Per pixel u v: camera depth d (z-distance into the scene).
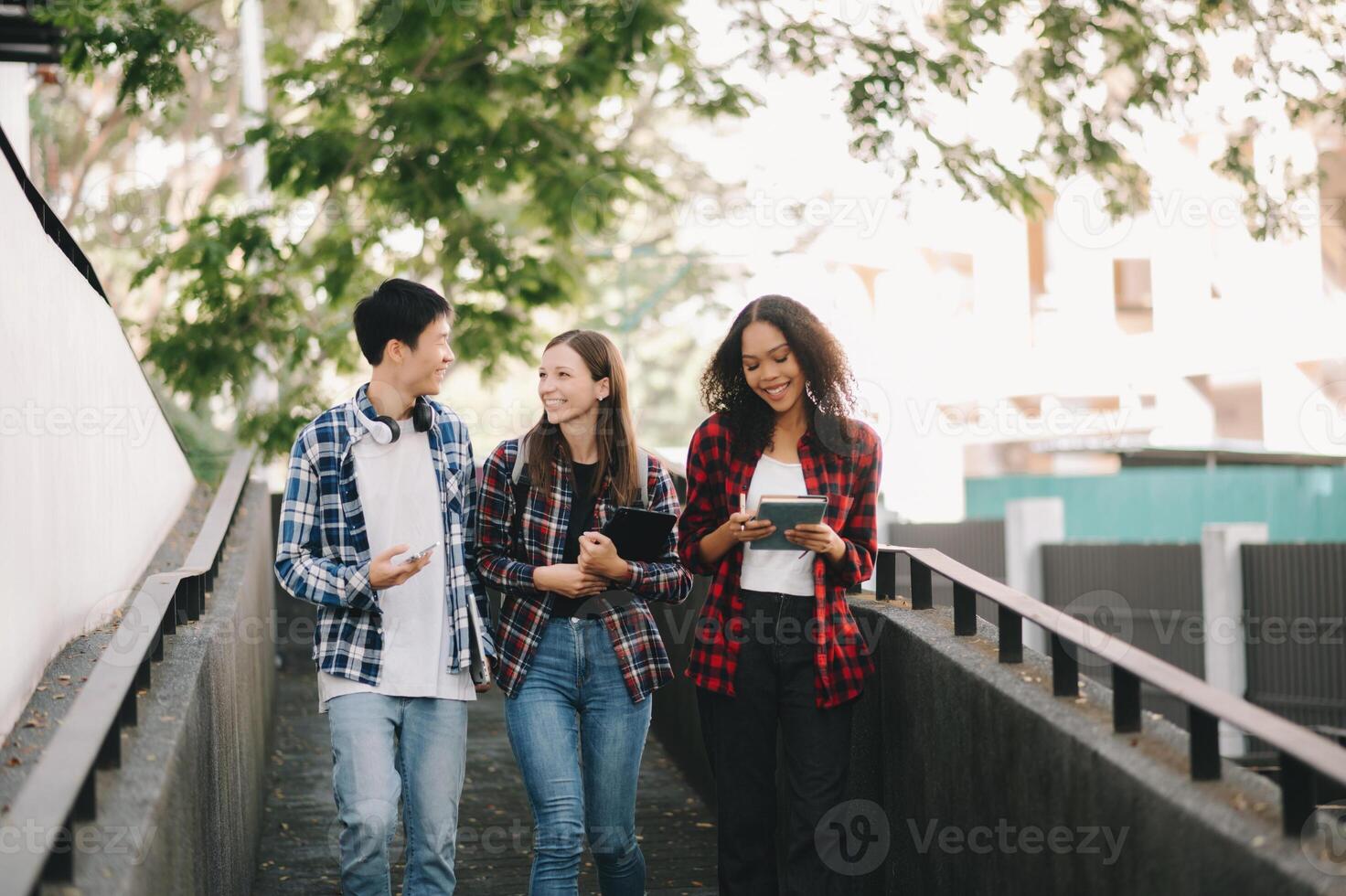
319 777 6.89
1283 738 2.05
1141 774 2.39
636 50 9.07
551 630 3.48
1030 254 21.05
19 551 3.04
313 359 10.43
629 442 3.52
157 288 14.52
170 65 7.73
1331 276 18.25
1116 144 7.99
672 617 7.00
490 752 7.27
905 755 3.68
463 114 9.17
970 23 8.03
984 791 3.11
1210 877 2.14
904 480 20.77
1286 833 2.07
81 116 15.01
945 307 21.84
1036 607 3.02
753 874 3.52
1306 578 10.95
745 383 3.51
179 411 11.86
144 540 5.76
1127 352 20.00
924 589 3.96
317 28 14.82
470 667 3.42
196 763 2.99
